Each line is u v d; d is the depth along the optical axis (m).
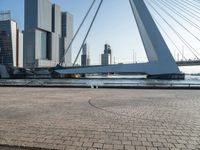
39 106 9.70
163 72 43.97
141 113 8.12
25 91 18.03
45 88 22.02
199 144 4.88
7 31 120.88
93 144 4.83
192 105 10.12
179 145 4.81
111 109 8.96
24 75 79.94
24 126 6.22
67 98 12.80
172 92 17.17
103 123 6.60
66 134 5.51
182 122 6.78
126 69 46.28
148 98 12.89
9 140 5.05
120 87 22.39
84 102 11.04
